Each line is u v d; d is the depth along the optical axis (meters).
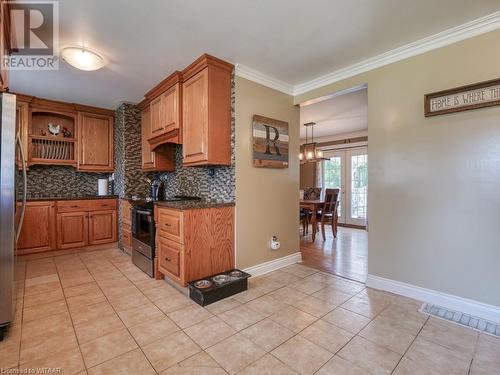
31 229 3.50
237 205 2.78
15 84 3.22
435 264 2.25
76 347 1.65
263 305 2.23
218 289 2.30
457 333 1.82
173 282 2.65
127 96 3.71
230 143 2.78
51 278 2.84
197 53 2.50
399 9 1.87
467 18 1.97
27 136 3.64
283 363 1.51
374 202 2.61
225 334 1.80
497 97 1.93
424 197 2.30
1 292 1.72
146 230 3.04
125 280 2.79
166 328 1.87
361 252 3.98
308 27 2.08
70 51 2.32
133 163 4.05
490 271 1.99
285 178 3.32
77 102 3.96
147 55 2.52
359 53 2.50
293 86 3.35
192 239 2.45
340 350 1.63
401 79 2.43
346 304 2.25
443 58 2.19
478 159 2.03
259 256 3.00
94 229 3.99
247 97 2.85
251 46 2.37
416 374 1.43
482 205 2.02
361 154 6.27
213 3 1.79
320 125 5.55
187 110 2.85
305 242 4.67
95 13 1.88
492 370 1.45
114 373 1.42
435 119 2.23
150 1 1.76
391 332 1.83
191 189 3.50
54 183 4.14
